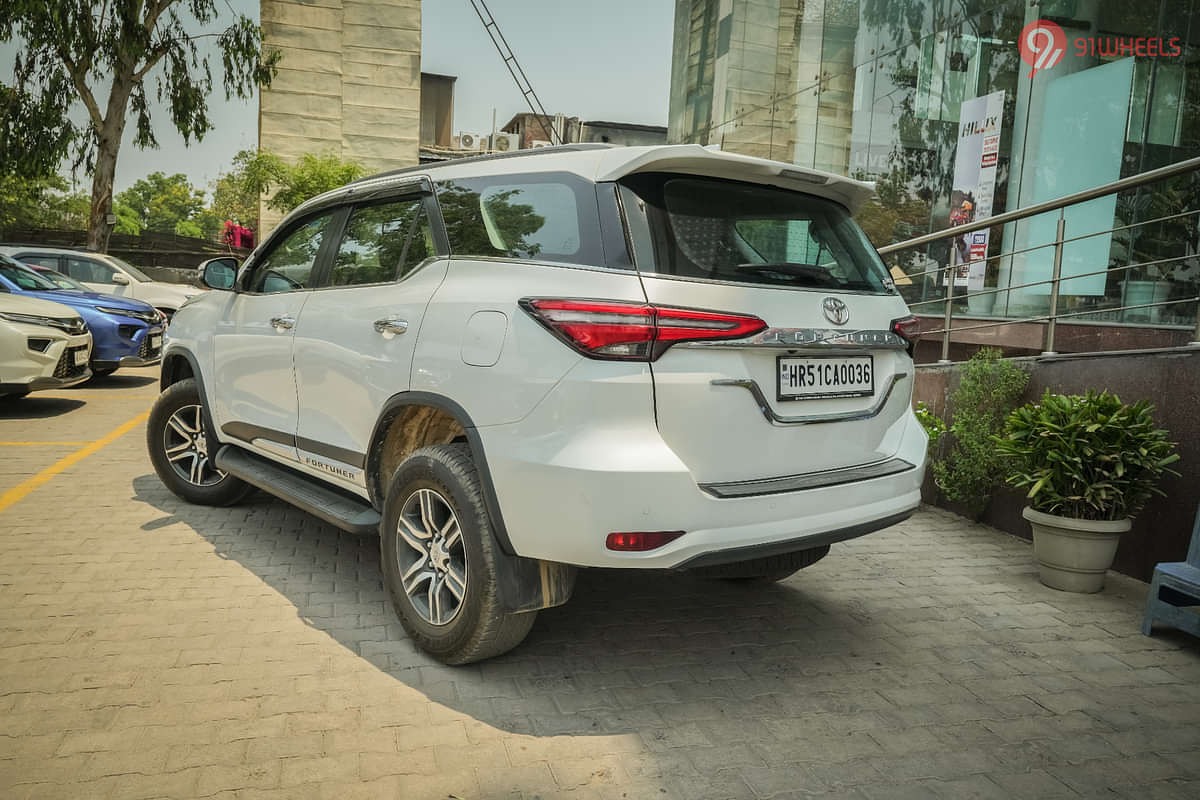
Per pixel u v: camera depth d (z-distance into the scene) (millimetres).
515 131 37594
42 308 8672
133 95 22625
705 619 3740
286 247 4422
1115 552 4227
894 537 5133
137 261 31406
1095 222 9773
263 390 4258
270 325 4184
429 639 3145
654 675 3156
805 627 3678
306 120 29391
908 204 13414
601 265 2711
